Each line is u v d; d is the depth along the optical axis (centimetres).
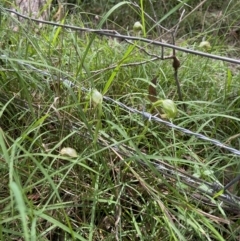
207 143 161
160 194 134
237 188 158
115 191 140
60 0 239
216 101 200
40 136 145
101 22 149
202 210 146
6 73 173
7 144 141
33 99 167
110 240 133
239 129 182
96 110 155
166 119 172
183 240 122
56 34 188
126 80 199
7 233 125
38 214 110
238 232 139
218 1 367
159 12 356
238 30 321
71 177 145
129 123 174
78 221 140
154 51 249
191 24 343
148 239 134
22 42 192
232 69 248
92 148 148
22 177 141
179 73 215
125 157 149
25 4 262
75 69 188
